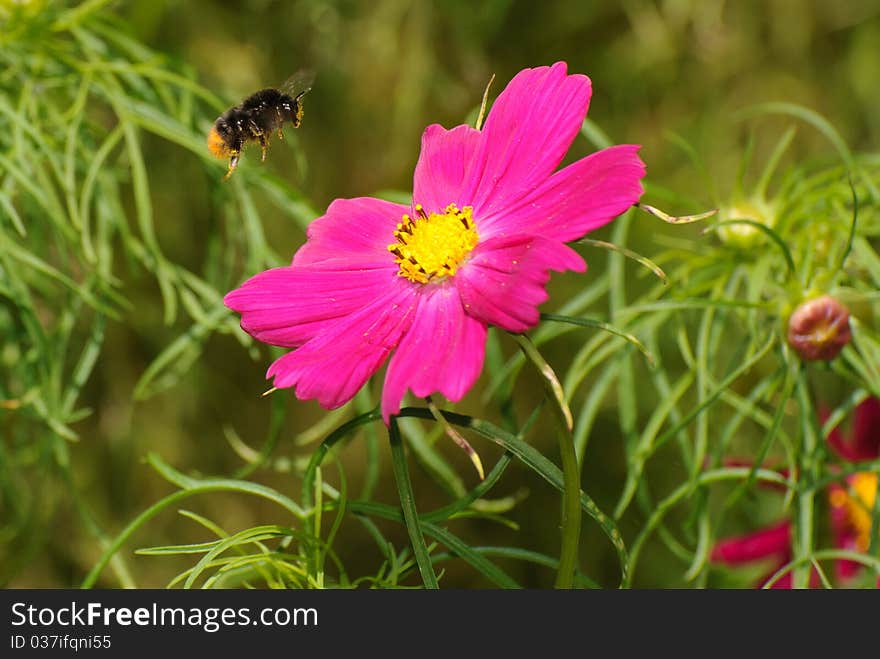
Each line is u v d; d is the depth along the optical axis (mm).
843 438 595
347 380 487
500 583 506
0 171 587
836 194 577
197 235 686
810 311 552
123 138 651
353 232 509
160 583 692
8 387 612
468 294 483
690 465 572
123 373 684
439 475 584
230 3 687
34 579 673
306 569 520
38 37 600
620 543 489
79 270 642
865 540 586
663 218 476
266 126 561
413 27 702
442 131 514
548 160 492
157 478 697
